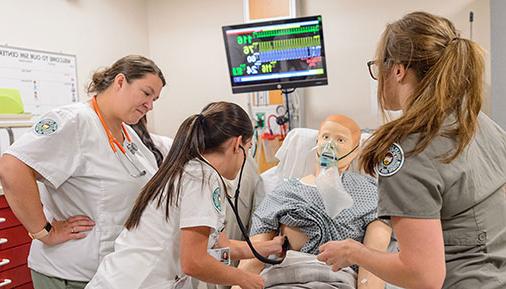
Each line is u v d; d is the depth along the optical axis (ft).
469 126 3.26
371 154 3.42
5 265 7.63
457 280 3.41
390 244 6.38
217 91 13.05
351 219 6.32
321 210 6.42
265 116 10.59
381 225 6.28
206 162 4.76
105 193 5.49
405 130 3.28
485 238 3.41
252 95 10.68
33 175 5.16
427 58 3.30
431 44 3.29
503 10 8.53
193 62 13.23
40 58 10.09
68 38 10.80
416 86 3.39
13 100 8.27
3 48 9.27
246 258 6.00
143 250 4.74
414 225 3.13
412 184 3.18
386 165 3.29
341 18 11.56
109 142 5.62
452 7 10.55
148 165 6.18
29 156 5.06
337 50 11.66
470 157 3.38
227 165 4.93
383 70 3.56
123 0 12.57
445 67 3.24
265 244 6.06
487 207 3.44
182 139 4.83
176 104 13.51
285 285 5.86
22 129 9.27
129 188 5.65
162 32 13.48
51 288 5.58
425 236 3.10
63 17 10.66
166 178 4.75
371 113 11.41
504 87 8.63
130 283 4.66
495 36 8.71
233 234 7.40
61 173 5.25
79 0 11.09
